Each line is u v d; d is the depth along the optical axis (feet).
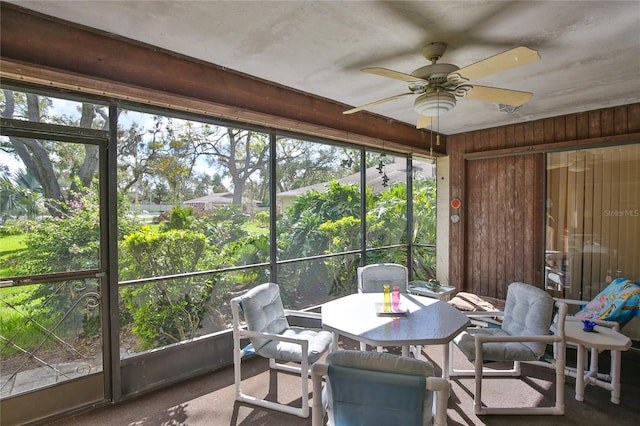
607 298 10.55
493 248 15.72
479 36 7.13
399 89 10.50
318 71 9.07
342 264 14.29
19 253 7.48
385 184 16.01
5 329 7.35
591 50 7.80
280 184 12.18
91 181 8.30
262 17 6.43
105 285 8.48
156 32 7.11
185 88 8.46
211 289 10.43
